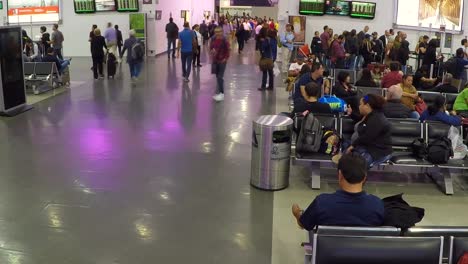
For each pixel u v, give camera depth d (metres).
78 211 5.22
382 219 3.20
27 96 12.07
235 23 42.94
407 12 19.52
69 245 4.45
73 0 22.16
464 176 6.68
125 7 21.98
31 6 22.34
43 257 4.23
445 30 17.67
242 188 5.99
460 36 18.62
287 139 5.87
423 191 6.06
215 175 6.45
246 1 39.69
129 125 9.16
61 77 13.55
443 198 5.84
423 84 11.09
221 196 5.71
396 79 9.22
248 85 14.39
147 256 4.28
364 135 5.63
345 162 3.19
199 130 8.86
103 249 4.39
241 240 4.61
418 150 5.94
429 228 2.98
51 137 8.25
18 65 10.23
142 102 11.46
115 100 11.68
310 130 5.91
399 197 3.69
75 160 6.98
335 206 3.15
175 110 10.59
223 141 8.14
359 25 19.81
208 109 10.74
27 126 9.02
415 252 2.73
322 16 19.78
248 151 7.60
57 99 11.76
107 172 6.48
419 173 6.69
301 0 19.59
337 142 6.03
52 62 13.07
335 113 6.72
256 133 5.85
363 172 3.16
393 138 6.35
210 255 4.32
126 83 14.43
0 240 4.52
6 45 9.75
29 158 7.06
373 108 5.66
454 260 2.84
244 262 4.21
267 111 10.64
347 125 6.47
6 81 9.77
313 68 8.01
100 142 7.95
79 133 8.52
